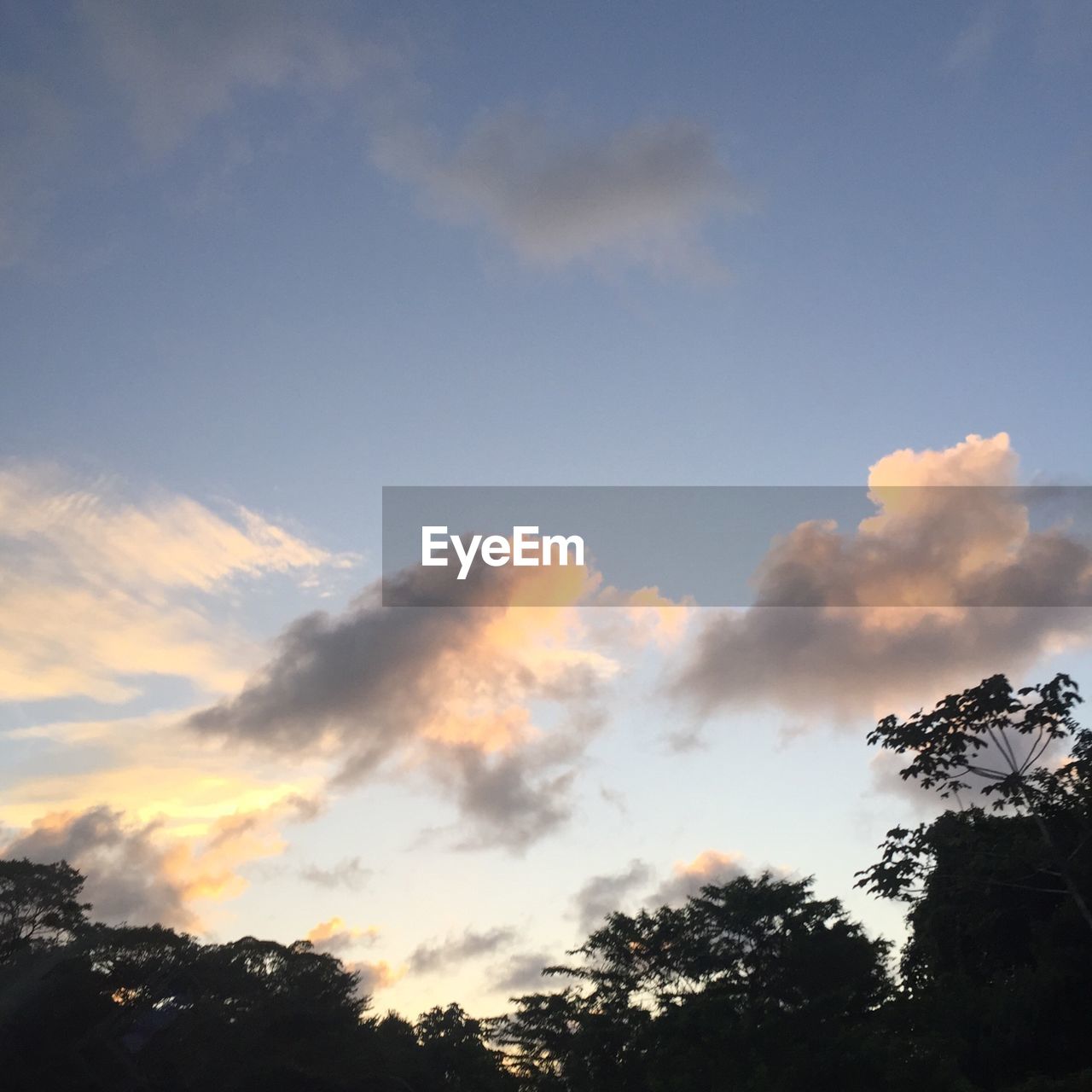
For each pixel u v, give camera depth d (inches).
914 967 1761.8
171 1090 2393.0
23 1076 2294.5
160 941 2502.5
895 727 1347.2
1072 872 1322.6
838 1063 1302.9
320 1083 2428.6
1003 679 1299.2
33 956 2477.9
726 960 1797.5
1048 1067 1277.1
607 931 1891.0
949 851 1418.6
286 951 2630.4
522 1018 1861.5
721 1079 1374.3
